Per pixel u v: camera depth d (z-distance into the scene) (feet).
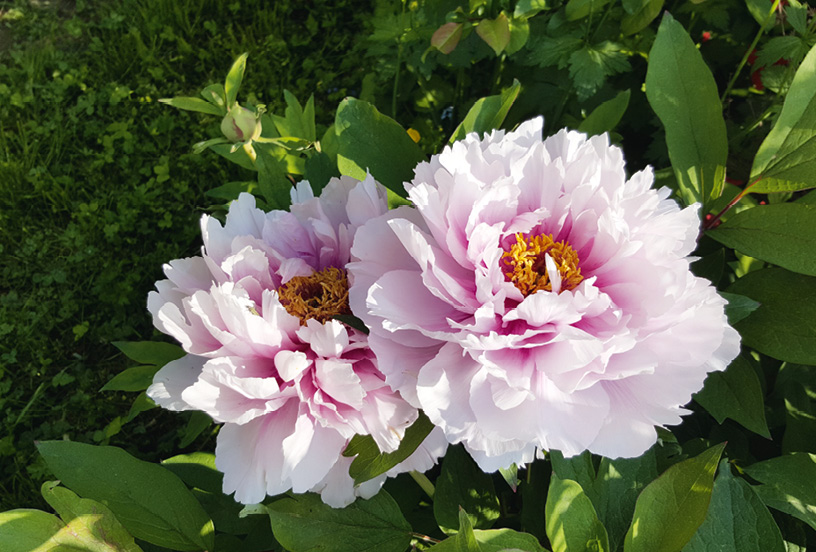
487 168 1.04
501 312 0.99
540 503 1.42
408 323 0.96
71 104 3.81
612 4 2.16
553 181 1.05
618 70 2.15
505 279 1.06
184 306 1.08
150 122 3.69
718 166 1.47
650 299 0.95
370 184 1.13
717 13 2.29
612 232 0.98
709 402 1.37
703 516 0.93
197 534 1.20
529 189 1.08
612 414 0.98
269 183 1.48
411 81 2.85
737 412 1.35
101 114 3.72
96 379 2.95
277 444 1.05
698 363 0.96
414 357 1.01
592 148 1.03
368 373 1.05
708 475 0.94
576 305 0.95
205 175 3.45
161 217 3.36
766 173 1.41
